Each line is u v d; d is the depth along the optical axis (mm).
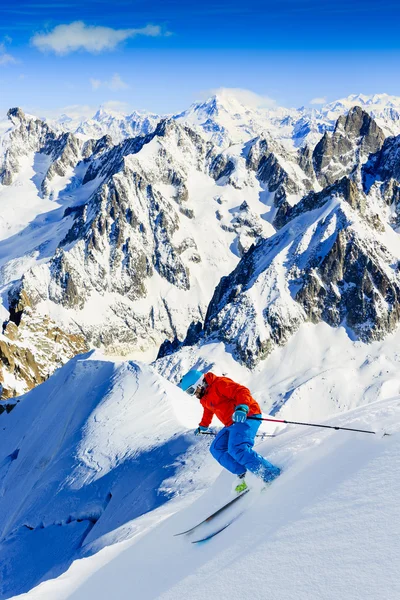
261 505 6246
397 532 4578
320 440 7055
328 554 4715
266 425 21906
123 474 21719
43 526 21984
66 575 7488
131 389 29234
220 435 7805
